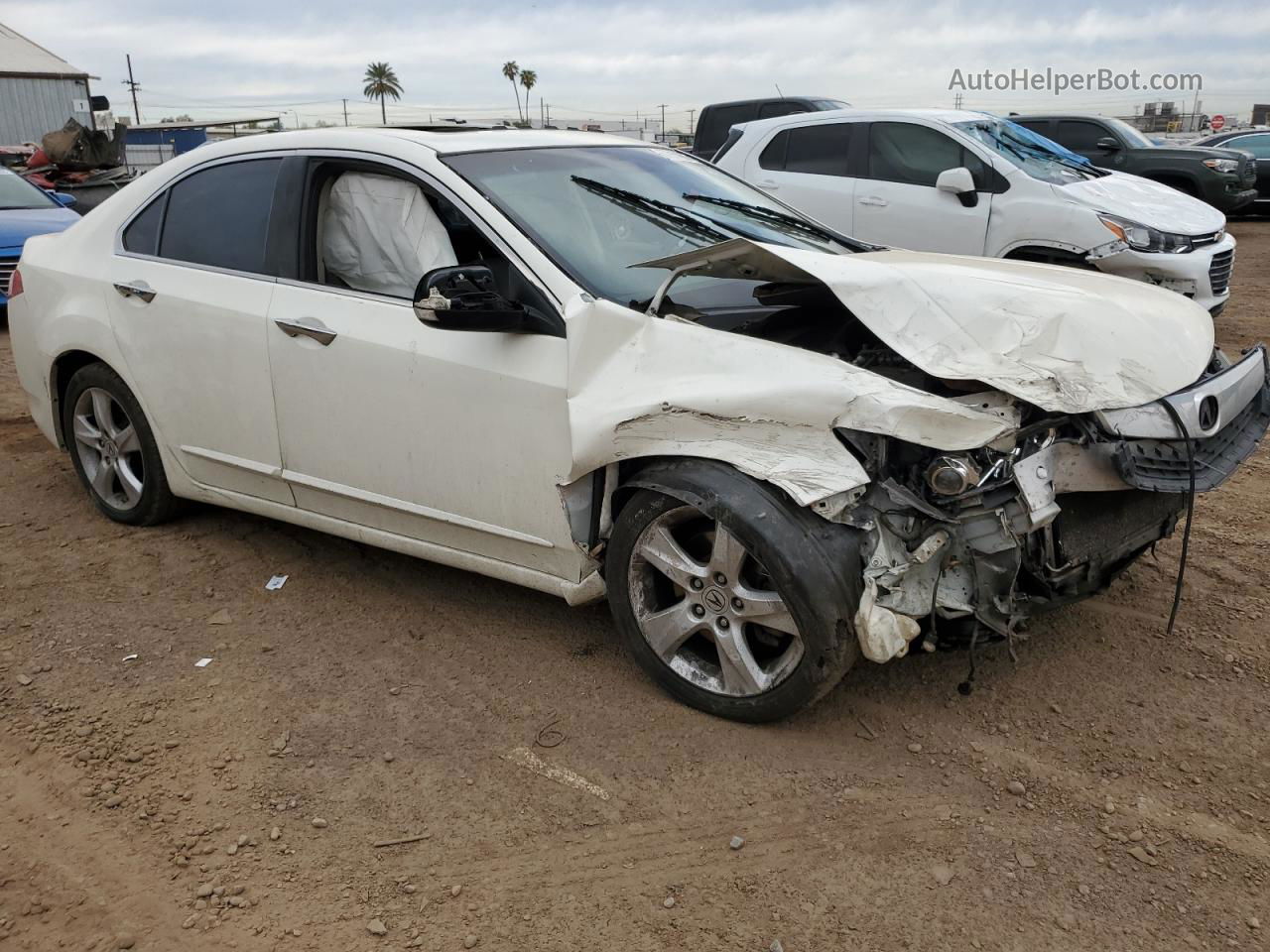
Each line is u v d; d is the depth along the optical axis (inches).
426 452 142.9
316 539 185.0
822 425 114.2
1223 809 113.4
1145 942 95.9
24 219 418.9
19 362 198.4
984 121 359.9
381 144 151.0
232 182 165.2
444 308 124.6
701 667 130.8
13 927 99.5
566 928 98.6
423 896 102.7
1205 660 142.8
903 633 114.3
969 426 112.0
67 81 1368.1
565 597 139.2
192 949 96.3
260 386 158.4
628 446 124.4
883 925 98.3
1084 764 121.2
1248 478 216.1
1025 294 127.3
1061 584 123.2
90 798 117.3
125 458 188.5
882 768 120.6
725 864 106.4
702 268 127.5
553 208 144.6
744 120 529.7
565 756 123.8
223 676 141.6
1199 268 312.2
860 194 362.3
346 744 126.7
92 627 154.7
